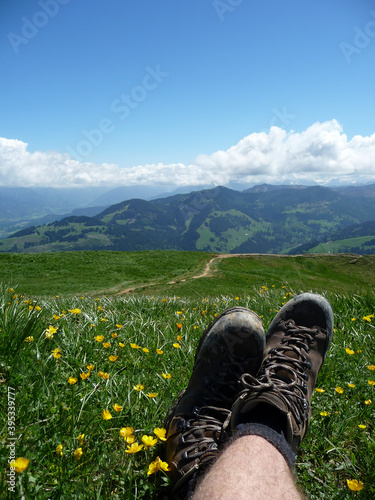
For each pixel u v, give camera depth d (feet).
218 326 2.14
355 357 3.05
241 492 0.98
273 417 1.48
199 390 1.93
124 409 2.06
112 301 6.13
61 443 1.69
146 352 2.96
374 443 1.92
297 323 2.65
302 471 1.79
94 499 1.40
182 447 1.56
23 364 2.30
